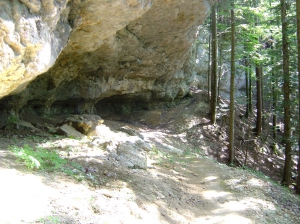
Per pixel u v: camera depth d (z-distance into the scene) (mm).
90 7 6688
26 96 10328
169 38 13625
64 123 10594
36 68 5352
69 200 4492
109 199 5191
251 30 15562
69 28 6488
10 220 3391
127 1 7023
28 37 4645
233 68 13297
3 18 4086
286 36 12398
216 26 17922
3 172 4547
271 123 24094
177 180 8312
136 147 9422
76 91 13805
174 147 13609
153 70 16688
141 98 19203
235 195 8281
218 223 6328
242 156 16609
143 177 7184
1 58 4344
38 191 4371
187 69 21609
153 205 5906
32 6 4617
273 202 8562
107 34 8203
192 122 18547
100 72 13961
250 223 6625
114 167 6918
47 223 3635
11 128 9023
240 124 20438
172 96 21031
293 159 18031
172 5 10289
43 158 6031
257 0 19281
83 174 5840
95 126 10555
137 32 11844
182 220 5996
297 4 10469
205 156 13664
